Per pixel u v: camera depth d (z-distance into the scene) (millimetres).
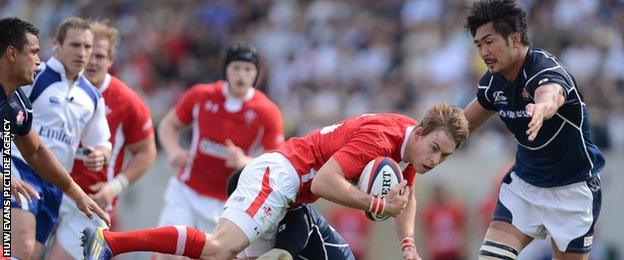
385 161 25812
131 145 34531
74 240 32094
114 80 33969
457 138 25484
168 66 73312
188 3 78188
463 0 66312
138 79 72062
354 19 70000
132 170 34188
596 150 27938
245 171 27641
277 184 26906
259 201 26828
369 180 25672
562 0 63938
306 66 68125
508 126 27688
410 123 26703
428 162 25672
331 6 72000
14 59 25484
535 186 28078
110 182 33562
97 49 32969
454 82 62219
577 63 59969
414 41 65812
